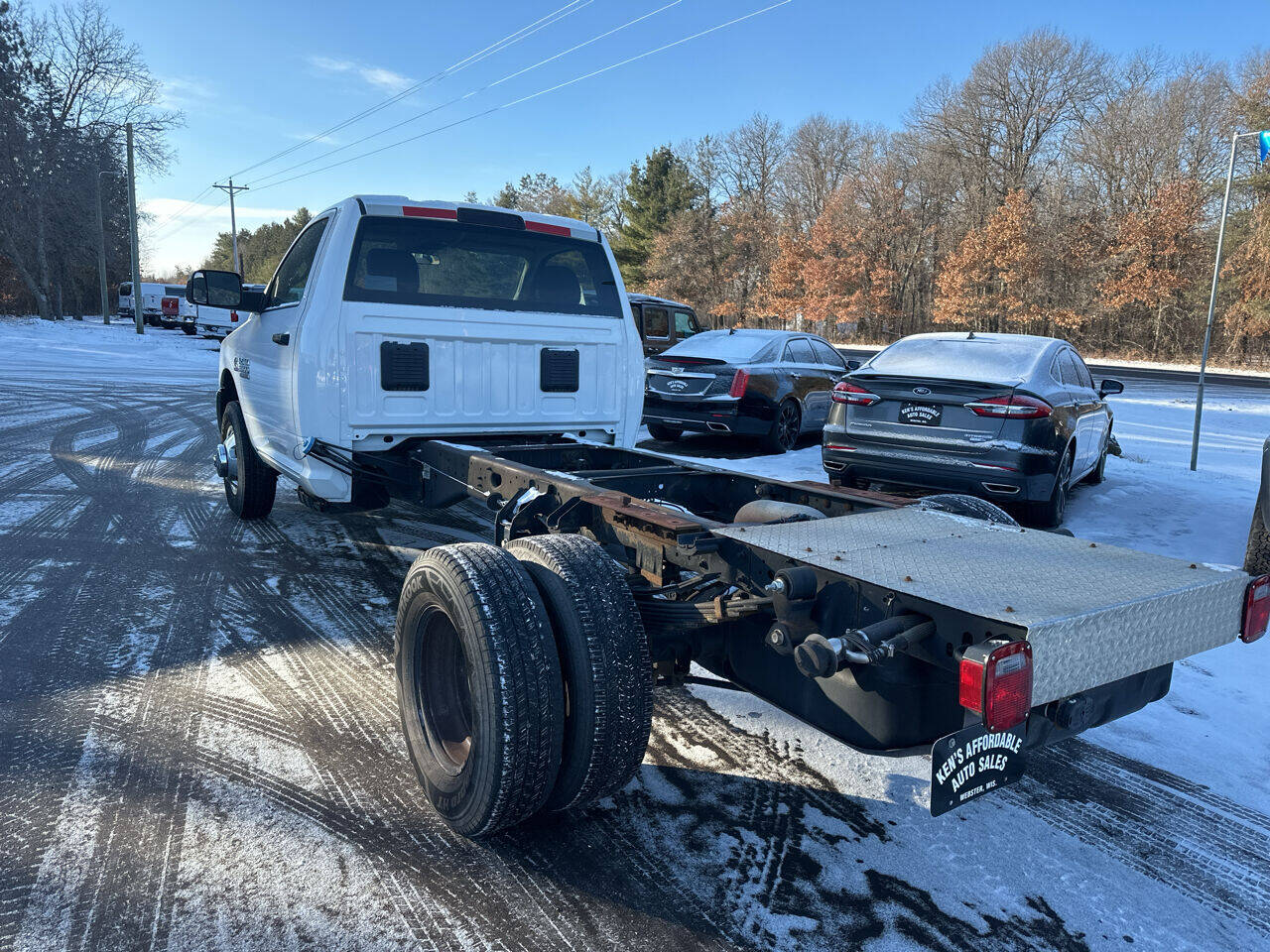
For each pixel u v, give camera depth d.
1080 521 6.84
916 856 2.49
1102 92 56.41
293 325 4.43
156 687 3.47
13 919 2.07
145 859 2.34
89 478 7.95
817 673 1.90
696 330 15.57
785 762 3.04
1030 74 56.75
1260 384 30.19
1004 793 2.87
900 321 64.19
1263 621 2.34
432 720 2.65
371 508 4.81
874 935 2.13
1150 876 2.42
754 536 2.47
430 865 2.37
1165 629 2.05
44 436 10.46
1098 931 2.18
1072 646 1.83
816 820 2.66
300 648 3.93
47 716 3.19
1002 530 2.66
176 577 4.95
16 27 44.50
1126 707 2.17
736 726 3.33
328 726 3.18
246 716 3.24
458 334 4.60
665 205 69.88
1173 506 7.48
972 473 5.95
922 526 2.69
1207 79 50.56
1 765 2.82
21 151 44.12
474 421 4.73
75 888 2.21
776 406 10.12
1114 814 2.75
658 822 2.63
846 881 2.36
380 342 4.38
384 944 2.04
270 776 2.81
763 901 2.25
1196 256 46.06
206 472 8.46
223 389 6.45
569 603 2.39
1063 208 51.59
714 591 2.61
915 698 2.12
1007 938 2.14
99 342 30.62
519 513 3.15
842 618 2.18
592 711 2.32
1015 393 5.87
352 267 4.30
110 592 4.65
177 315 39.94
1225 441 12.84
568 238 5.00
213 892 2.21
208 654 3.84
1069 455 6.50
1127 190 51.62
